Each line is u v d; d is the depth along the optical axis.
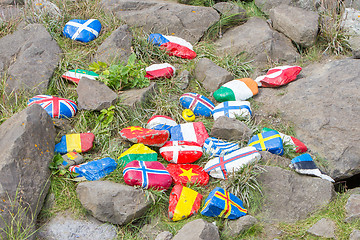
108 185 4.38
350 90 4.92
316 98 4.94
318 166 4.75
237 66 5.27
